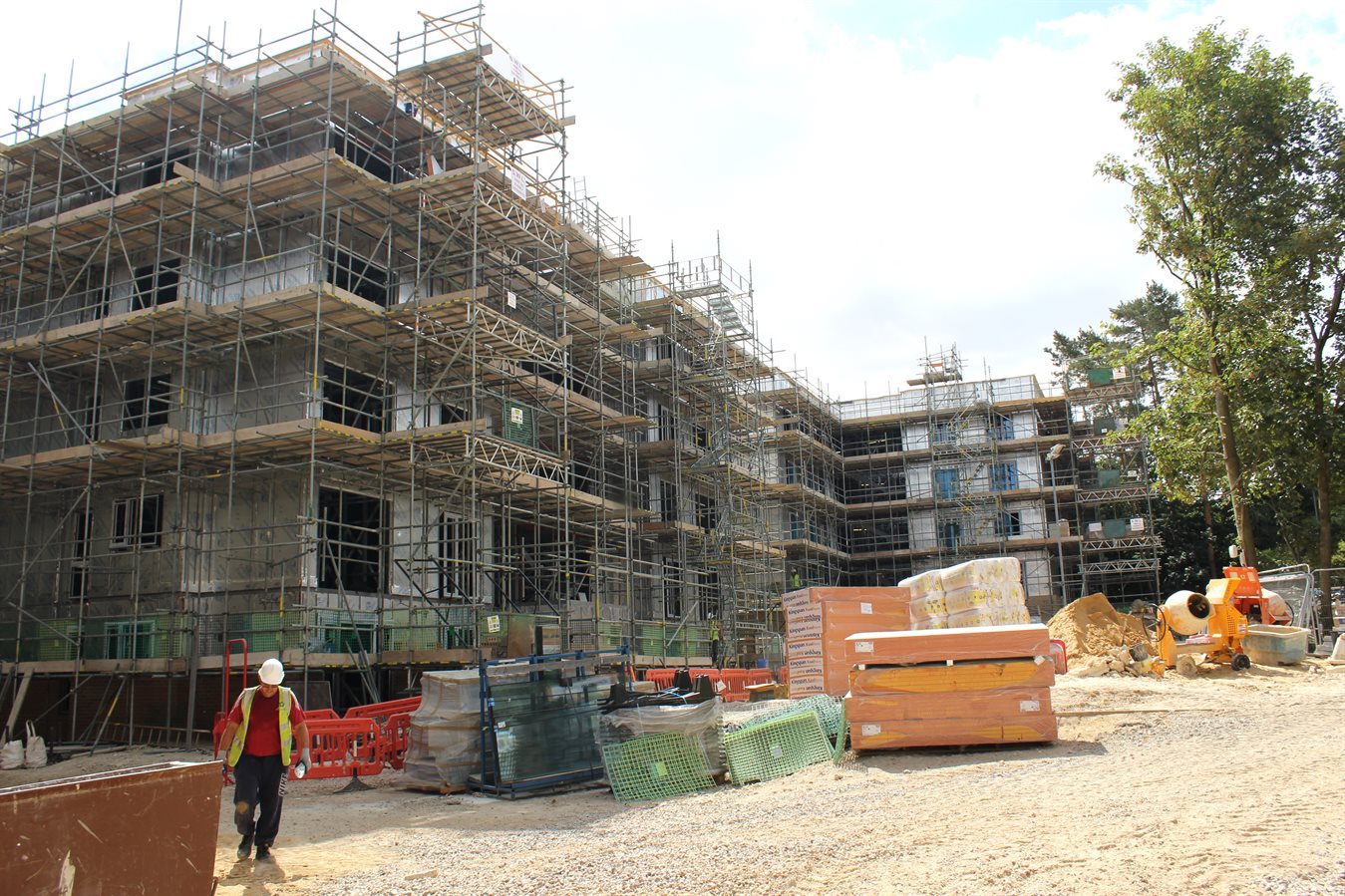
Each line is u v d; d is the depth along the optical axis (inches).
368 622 981.8
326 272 1036.5
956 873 296.8
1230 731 563.8
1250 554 1114.1
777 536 2038.6
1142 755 510.0
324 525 993.5
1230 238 1137.4
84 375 1111.6
